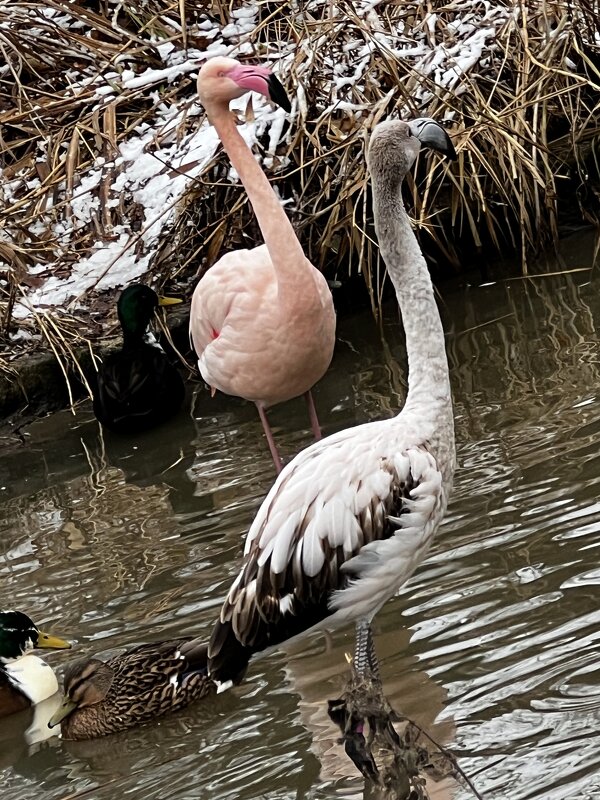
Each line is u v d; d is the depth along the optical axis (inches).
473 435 237.6
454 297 312.8
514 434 233.9
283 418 273.1
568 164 334.3
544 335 280.7
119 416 278.8
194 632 192.5
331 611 157.9
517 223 329.7
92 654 192.7
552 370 261.1
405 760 147.6
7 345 304.3
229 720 172.9
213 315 241.3
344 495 154.6
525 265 314.3
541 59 322.7
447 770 147.2
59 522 244.5
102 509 246.4
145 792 159.9
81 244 323.0
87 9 362.0
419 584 189.5
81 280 314.0
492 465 222.5
